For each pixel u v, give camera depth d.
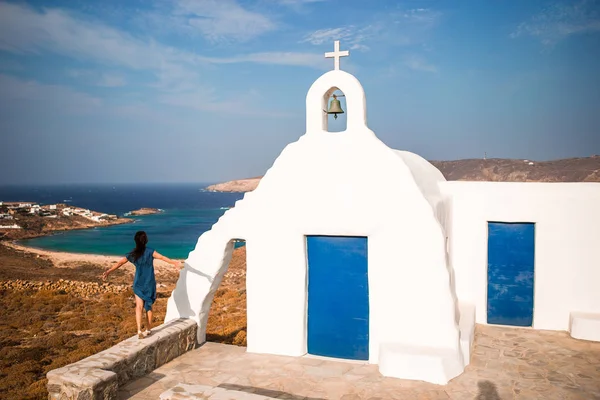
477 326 10.05
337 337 8.34
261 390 7.06
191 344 8.84
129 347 7.58
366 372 7.61
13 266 47.22
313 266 8.45
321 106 8.57
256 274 8.66
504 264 10.14
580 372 7.55
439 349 7.50
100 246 75.25
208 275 9.05
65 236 89.56
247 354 8.58
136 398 6.82
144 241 8.06
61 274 41.59
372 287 7.95
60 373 6.47
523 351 8.51
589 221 9.54
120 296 28.53
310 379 7.41
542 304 9.85
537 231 9.84
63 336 18.66
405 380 7.25
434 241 7.54
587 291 9.61
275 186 8.55
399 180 7.79
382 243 7.84
